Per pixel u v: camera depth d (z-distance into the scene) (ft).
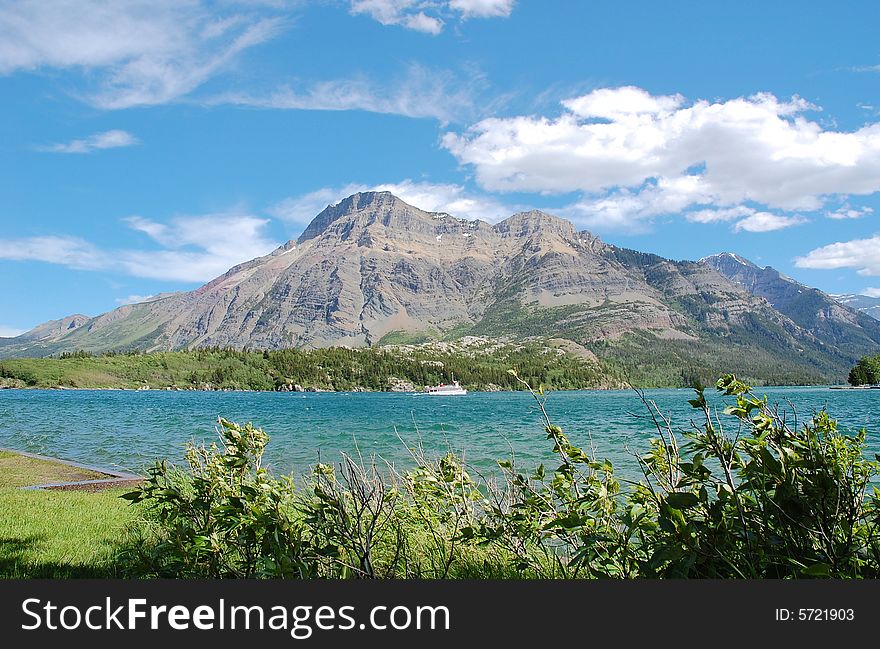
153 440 119.24
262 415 229.66
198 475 17.42
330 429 149.18
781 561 12.41
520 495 17.37
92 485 50.16
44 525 31.35
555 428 15.16
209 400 427.74
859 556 12.60
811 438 12.37
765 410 12.92
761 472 12.07
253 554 16.56
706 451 13.16
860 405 225.76
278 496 16.14
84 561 24.11
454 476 18.24
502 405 327.67
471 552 19.42
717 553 12.47
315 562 15.74
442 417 204.33
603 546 14.10
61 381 643.86
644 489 14.28
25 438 126.72
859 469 12.74
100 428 156.46
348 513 16.46
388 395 622.54
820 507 12.14
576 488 15.35
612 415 198.18
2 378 647.97
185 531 15.67
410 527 20.10
